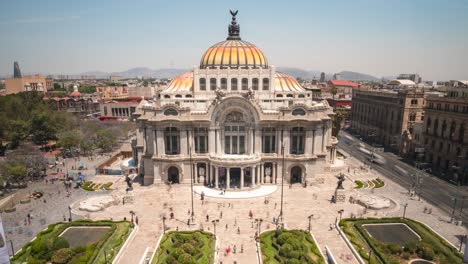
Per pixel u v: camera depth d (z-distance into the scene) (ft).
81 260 189.78
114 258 196.03
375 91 559.38
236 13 385.50
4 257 153.38
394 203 285.84
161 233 229.86
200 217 254.68
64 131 479.82
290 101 336.70
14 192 308.19
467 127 349.61
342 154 452.76
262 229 234.99
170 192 306.96
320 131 325.83
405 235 225.97
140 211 265.75
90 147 437.99
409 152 450.30
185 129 316.40
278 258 193.77
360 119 613.11
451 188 327.26
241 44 360.28
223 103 311.27
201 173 325.01
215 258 194.90
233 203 281.54
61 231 227.61
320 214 261.03
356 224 235.20
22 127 446.19
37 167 352.90
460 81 525.75
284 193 305.73
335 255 202.39
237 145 324.80
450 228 239.50
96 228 234.58
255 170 317.83
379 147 508.53
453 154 370.53
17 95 619.67
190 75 370.53
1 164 326.65
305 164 322.14
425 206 280.51
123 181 341.41
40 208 272.10
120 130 546.67
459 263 189.57
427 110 415.44
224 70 336.49
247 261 195.42
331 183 336.49
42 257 193.47
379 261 192.85
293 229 234.79
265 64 364.79
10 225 240.73
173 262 185.68
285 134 319.68
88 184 330.75
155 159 319.27
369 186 328.90
